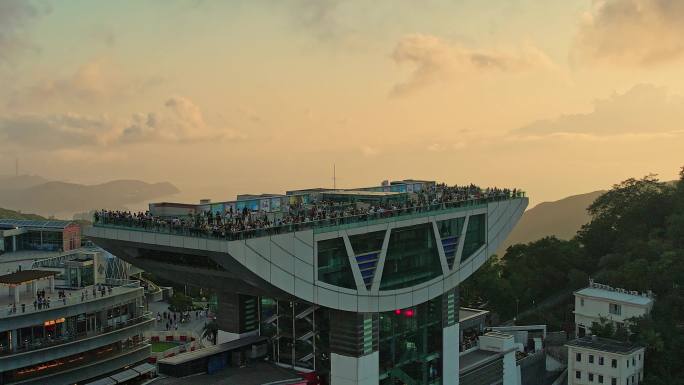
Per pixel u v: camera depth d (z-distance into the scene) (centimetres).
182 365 8331
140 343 11256
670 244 15050
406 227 9412
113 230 8031
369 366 8669
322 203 9919
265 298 9312
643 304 12494
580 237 18262
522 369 12250
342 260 8456
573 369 11738
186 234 7375
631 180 18350
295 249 7725
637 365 11512
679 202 16500
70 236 16250
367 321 8644
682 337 12212
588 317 13238
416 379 9825
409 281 9506
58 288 11500
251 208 9506
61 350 9619
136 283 11544
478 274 16425
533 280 16375
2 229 16075
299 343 9056
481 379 11000
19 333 9331
